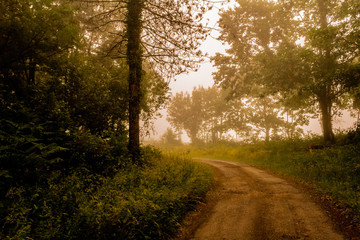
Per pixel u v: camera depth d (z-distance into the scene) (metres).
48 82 9.20
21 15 8.44
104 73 11.97
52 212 4.55
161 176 8.45
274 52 23.00
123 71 12.73
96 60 12.98
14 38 8.55
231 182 11.53
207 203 8.03
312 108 22.11
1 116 7.12
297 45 21.78
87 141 7.71
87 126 10.37
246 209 7.25
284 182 11.23
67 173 6.80
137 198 5.82
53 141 7.52
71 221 4.36
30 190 5.21
